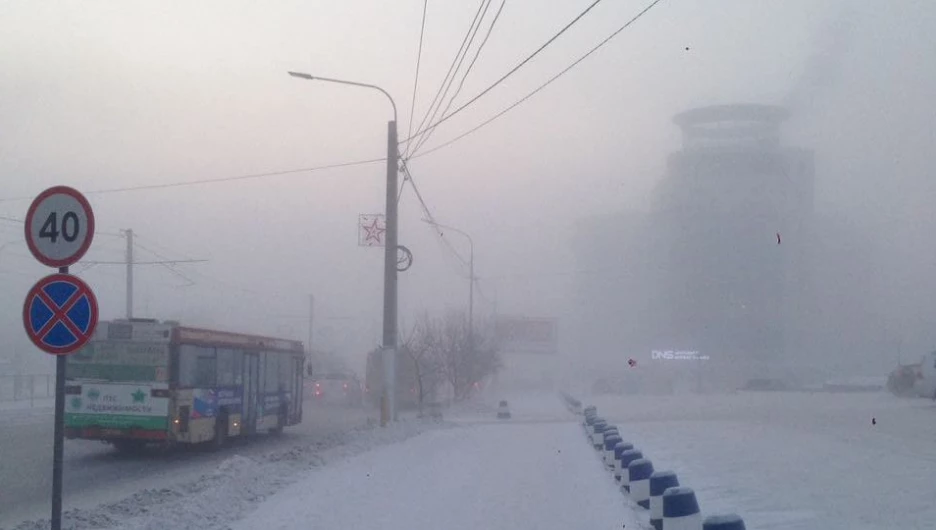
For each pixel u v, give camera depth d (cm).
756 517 1305
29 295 876
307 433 3266
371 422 2836
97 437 2205
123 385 2197
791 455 2194
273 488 1548
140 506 1337
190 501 1314
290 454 2050
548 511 1306
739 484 1662
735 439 2683
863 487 1614
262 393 2784
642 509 1326
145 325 2203
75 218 883
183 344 2230
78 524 1190
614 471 1702
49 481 1866
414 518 1249
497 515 1273
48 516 1413
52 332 876
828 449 2348
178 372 2206
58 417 884
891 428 3133
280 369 2975
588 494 1477
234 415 2533
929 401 5000
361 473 1758
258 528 1180
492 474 1745
